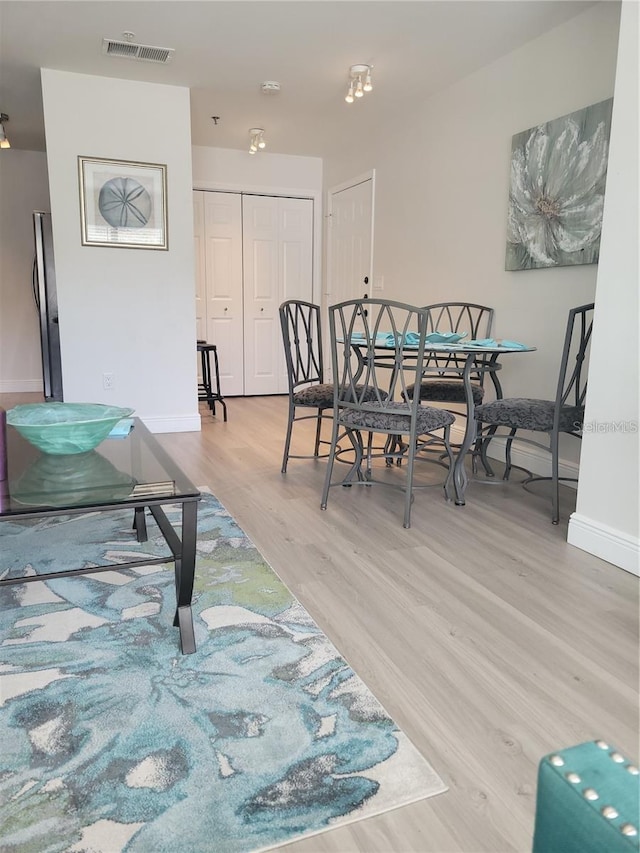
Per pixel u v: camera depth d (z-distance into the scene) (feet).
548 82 10.24
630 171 6.44
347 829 3.40
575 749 2.10
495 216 11.66
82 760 3.85
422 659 5.05
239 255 19.21
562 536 7.84
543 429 8.30
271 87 12.87
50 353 16.89
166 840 3.29
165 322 13.62
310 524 8.16
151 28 10.23
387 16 9.76
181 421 14.19
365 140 16.55
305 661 4.97
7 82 12.70
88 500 4.81
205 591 6.17
